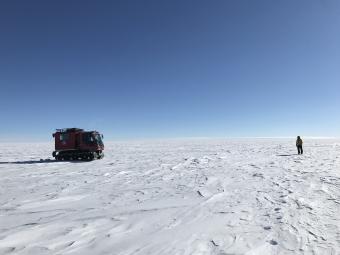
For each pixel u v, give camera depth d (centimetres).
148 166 2030
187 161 2333
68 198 1025
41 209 879
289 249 570
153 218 774
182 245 591
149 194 1080
